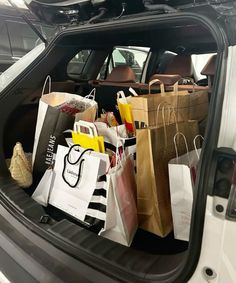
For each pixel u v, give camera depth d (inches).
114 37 70.8
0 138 59.1
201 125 56.9
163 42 93.0
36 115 70.4
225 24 29.8
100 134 49.4
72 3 45.1
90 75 98.9
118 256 33.8
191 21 33.6
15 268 36.9
